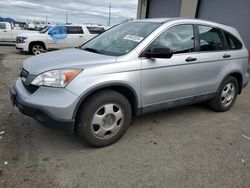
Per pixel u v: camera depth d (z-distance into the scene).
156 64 3.54
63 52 3.79
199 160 3.15
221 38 4.60
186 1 11.55
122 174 2.81
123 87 3.32
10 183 2.56
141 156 3.19
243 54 4.97
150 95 3.61
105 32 4.48
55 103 2.88
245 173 2.92
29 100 2.96
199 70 4.15
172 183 2.69
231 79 4.82
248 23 9.45
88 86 2.97
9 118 4.14
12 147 3.26
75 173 2.79
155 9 13.76
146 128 4.03
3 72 7.85
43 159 3.03
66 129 2.97
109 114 3.27
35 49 13.27
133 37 3.69
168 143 3.56
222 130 4.10
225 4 10.16
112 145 3.43
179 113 4.77
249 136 3.92
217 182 2.74
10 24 17.69
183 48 3.94
